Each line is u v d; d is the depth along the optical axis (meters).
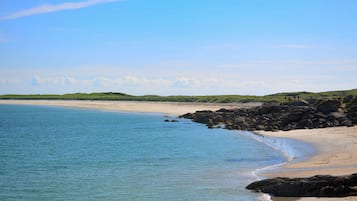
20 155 51.72
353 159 39.09
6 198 30.20
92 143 63.28
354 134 57.44
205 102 179.12
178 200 28.72
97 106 183.88
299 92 171.00
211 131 76.06
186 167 40.53
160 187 32.47
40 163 45.34
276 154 46.69
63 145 61.69
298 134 63.22
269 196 28.06
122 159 46.69
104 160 46.38
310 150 47.38
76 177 37.06
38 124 102.38
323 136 58.06
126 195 30.39
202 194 29.92
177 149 53.47
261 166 39.59
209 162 42.97
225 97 181.25
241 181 33.53
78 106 190.12
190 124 92.44
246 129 76.00
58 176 37.72
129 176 36.91
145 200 28.97
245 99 169.00
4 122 108.50
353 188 26.59
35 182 35.25
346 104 78.56
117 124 97.50
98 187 33.00
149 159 46.03
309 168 36.16
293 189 27.52
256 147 52.91
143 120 107.88
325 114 74.19
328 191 26.53
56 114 140.38
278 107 87.56
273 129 71.62
